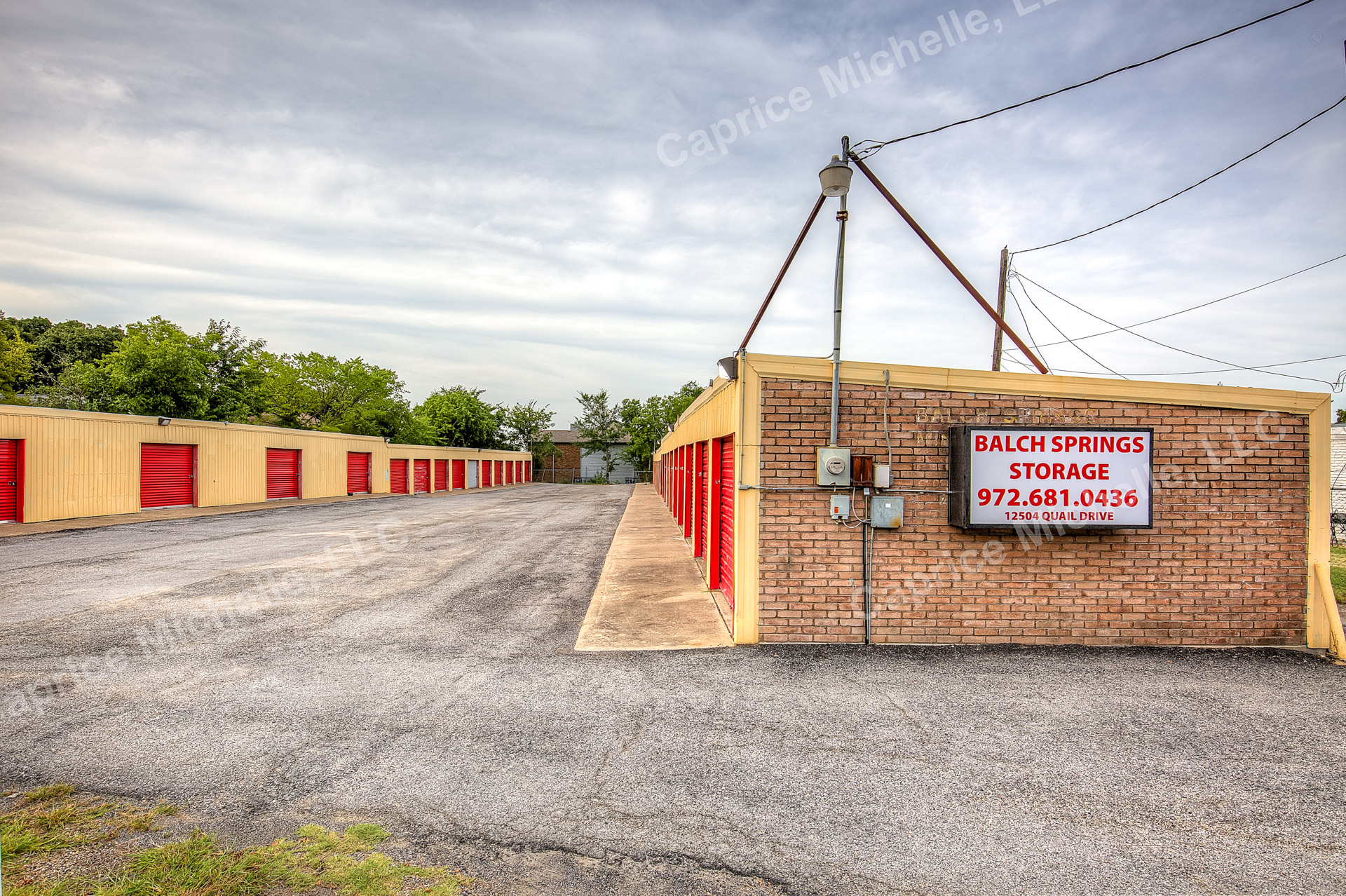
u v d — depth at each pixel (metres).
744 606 6.23
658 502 28.31
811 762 3.81
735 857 2.92
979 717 4.48
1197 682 5.19
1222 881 2.78
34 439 15.83
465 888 2.69
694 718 4.45
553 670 5.46
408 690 5.00
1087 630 6.20
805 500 6.27
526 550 12.55
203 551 12.12
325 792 3.47
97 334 41.56
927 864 2.88
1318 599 6.14
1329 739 4.15
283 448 25.09
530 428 63.19
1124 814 3.28
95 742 4.07
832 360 6.27
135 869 2.79
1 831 3.07
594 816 3.24
